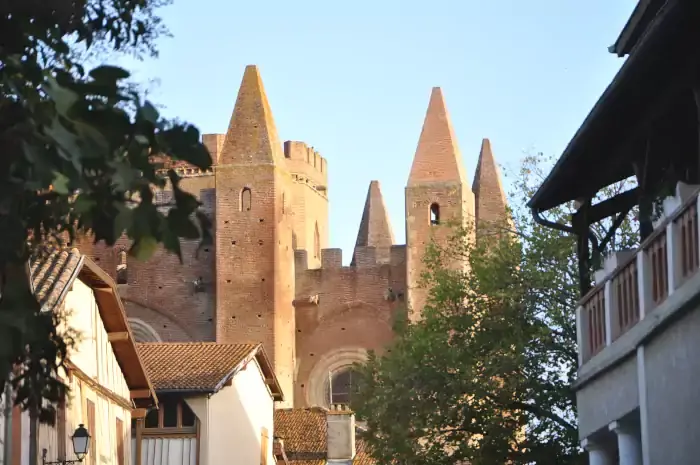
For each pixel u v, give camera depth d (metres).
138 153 11.35
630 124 23.05
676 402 19.95
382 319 89.25
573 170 24.98
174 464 46.84
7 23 12.27
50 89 10.95
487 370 39.41
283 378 86.81
